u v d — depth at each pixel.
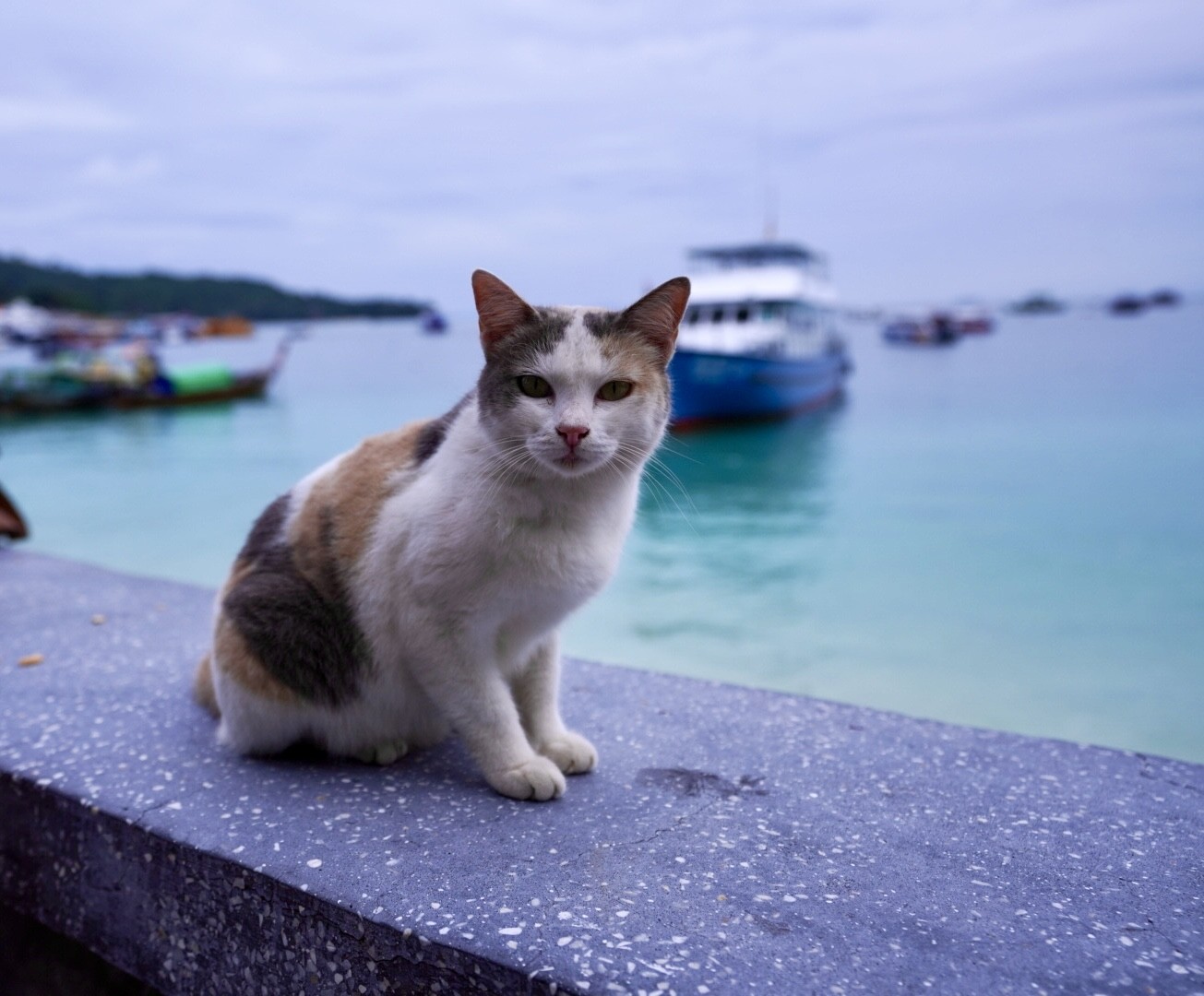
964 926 1.40
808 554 8.69
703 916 1.41
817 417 19.84
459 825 1.72
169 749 2.07
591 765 1.98
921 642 6.10
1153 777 1.91
